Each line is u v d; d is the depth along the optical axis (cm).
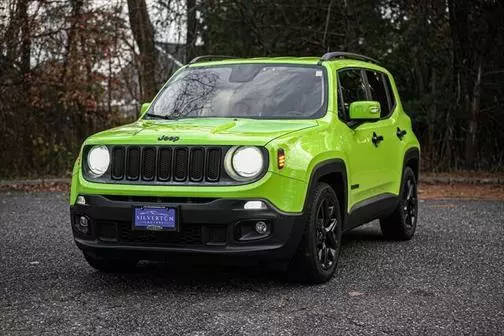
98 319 538
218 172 597
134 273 696
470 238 908
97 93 1738
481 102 1869
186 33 1923
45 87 1697
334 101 714
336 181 698
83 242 632
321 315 545
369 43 1958
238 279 668
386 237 897
